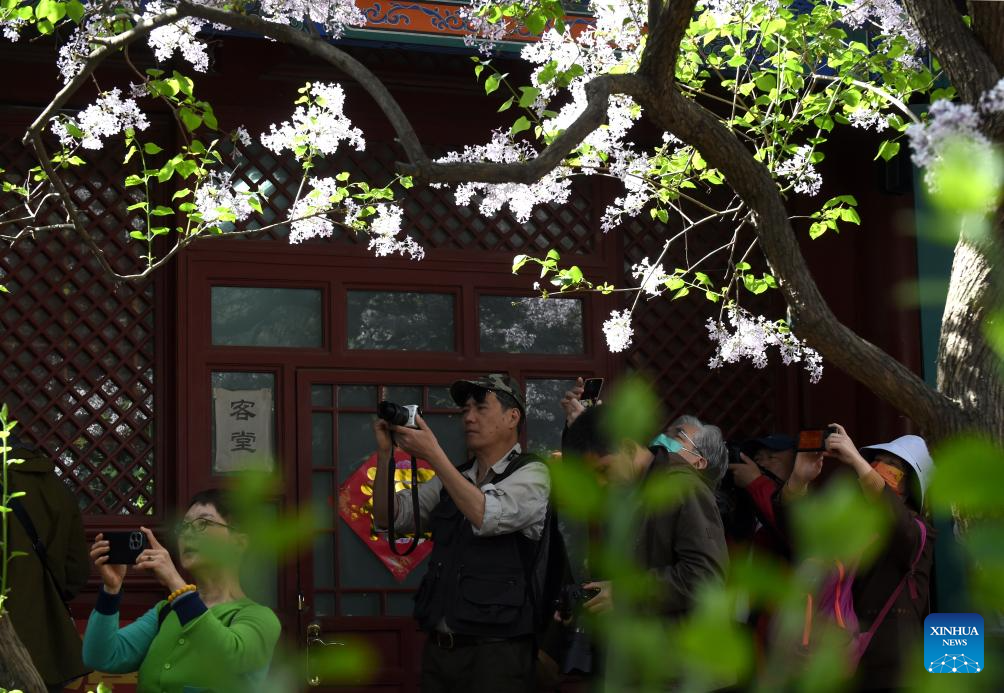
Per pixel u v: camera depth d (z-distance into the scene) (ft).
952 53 13.24
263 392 22.91
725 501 15.42
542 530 14.48
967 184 1.29
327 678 1.78
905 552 12.16
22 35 21.70
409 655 22.58
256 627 8.31
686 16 12.16
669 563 10.44
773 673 1.71
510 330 24.41
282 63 23.20
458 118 24.45
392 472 14.84
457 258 24.12
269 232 23.29
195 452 22.30
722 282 25.81
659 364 25.16
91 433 22.35
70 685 19.34
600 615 1.72
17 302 22.17
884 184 24.23
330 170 23.88
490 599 14.47
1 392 21.99
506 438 15.52
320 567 22.54
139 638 11.55
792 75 18.44
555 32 16.65
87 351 22.45
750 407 25.55
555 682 14.84
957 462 1.18
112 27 15.26
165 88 16.06
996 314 1.42
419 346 23.85
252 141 23.25
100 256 15.30
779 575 1.61
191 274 22.74
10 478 18.25
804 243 25.11
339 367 23.22
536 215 24.85
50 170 14.47
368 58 23.66
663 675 1.60
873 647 12.17
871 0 18.07
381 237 17.29
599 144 17.44
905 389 12.73
